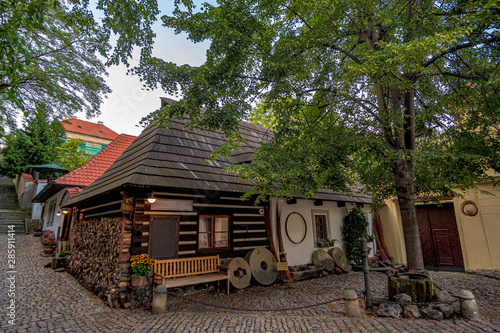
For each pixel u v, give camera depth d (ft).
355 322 15.19
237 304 20.10
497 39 17.21
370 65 14.94
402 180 20.33
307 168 19.63
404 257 40.09
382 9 19.83
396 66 15.07
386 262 38.11
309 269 31.27
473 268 32.04
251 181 28.14
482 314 16.31
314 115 25.64
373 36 21.66
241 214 28.07
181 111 18.51
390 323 14.80
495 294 21.11
